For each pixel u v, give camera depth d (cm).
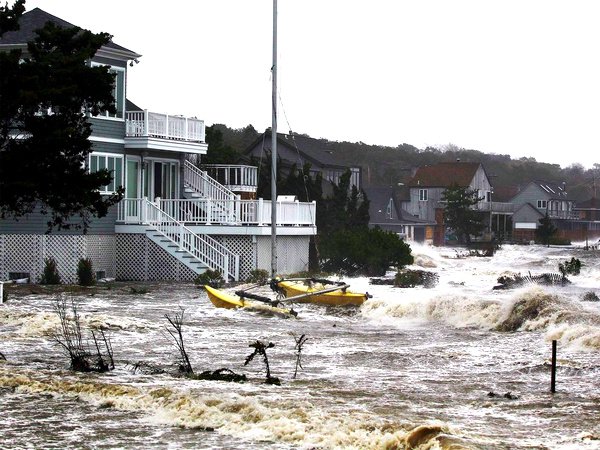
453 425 1805
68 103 3672
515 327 3416
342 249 5744
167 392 2002
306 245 5794
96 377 2230
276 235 5034
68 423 1819
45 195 3694
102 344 2838
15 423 1814
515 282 5081
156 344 2866
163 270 5241
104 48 5125
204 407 1889
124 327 3153
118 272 5312
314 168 9869
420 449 1611
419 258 7031
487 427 1805
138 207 5328
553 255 9012
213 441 1691
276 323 3488
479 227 12044
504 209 14225
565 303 3494
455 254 8850
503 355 2764
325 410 1888
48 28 3803
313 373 2416
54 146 3622
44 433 1744
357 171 10919
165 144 5447
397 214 12400
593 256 8806
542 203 16675
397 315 3722
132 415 1880
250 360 2472
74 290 4462
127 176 5394
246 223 5275
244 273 5306
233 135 14488
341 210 6731
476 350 2870
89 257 5106
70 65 3659
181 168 5762
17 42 4947
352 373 2428
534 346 2953
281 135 10069
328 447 1644
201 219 5466
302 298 4006
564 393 2172
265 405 1906
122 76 5325
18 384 2128
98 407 1947
